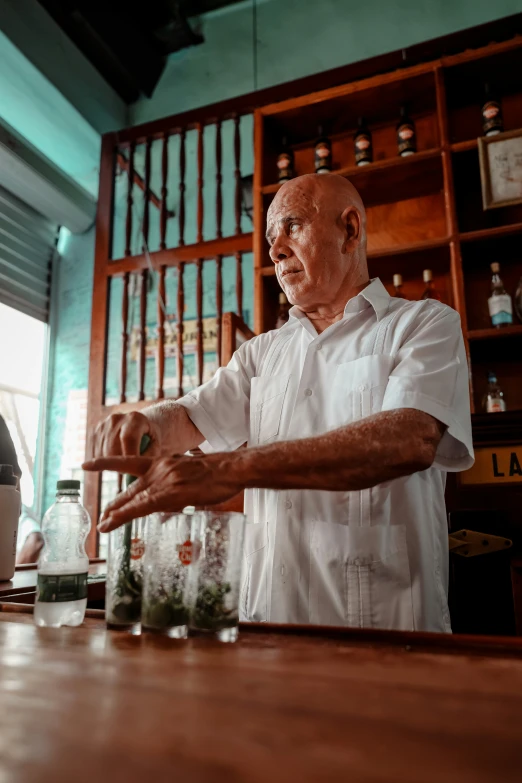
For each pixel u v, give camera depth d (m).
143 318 3.07
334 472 0.81
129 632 0.72
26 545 2.67
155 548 0.73
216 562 0.71
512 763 0.36
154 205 4.38
